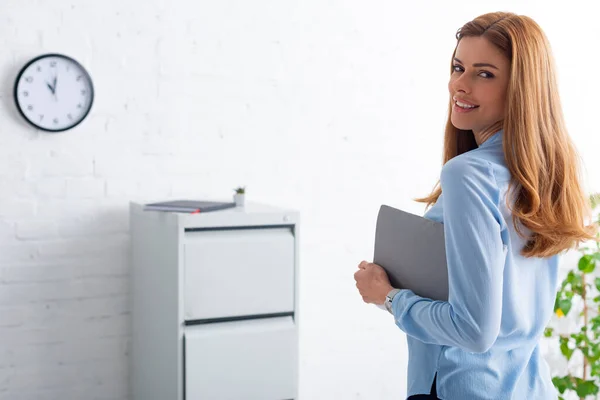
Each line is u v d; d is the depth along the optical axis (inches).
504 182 47.6
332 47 115.8
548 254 49.3
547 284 51.8
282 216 89.6
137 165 104.7
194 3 106.4
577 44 131.9
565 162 48.5
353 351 121.1
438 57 123.6
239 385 87.4
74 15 99.8
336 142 117.3
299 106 114.2
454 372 49.9
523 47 48.1
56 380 102.5
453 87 51.4
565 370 128.6
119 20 102.3
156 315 92.0
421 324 48.9
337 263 119.0
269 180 113.0
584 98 133.0
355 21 117.1
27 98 97.1
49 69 98.0
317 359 118.5
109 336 105.0
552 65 49.2
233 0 108.7
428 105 123.6
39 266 100.5
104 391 105.2
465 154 48.6
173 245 85.2
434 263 49.9
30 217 99.5
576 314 127.8
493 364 49.8
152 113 105.0
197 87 107.4
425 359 51.9
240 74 110.0
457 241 46.0
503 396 49.6
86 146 101.7
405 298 51.0
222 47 108.5
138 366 101.1
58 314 102.0
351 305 120.4
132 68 103.5
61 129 99.1
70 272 102.1
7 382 99.9
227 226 86.8
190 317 85.1
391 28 119.7
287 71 113.0
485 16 51.1
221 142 109.4
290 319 90.9
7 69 97.0
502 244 47.3
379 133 120.3
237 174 110.7
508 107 48.1
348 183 118.6
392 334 123.8
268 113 112.2
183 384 85.1
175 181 107.0
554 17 130.2
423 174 124.0
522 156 47.3
